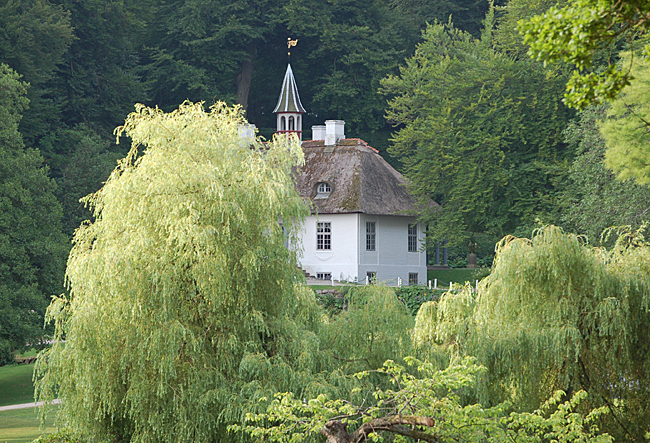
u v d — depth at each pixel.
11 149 76.88
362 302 41.41
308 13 146.50
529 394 40.16
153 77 144.62
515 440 27.22
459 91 95.12
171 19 147.75
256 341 37.00
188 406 34.62
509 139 92.44
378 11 154.88
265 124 169.12
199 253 35.03
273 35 154.25
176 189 36.16
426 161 96.06
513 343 39.94
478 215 90.19
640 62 42.69
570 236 40.84
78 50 126.12
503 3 153.75
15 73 79.69
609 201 64.31
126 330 35.41
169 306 34.81
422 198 100.06
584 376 40.94
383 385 38.41
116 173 38.38
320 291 80.25
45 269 75.12
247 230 37.19
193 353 35.38
